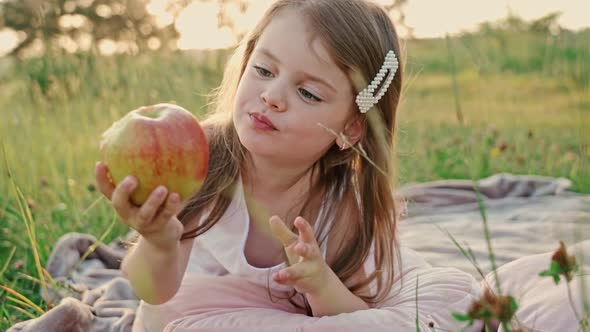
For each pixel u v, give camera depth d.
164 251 1.42
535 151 4.24
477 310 0.99
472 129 3.87
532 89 3.14
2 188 3.09
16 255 2.67
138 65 3.98
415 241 2.84
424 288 1.84
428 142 4.55
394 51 1.91
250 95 1.67
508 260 2.60
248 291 1.84
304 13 1.72
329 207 1.93
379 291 1.91
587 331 1.28
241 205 1.85
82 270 2.60
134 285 1.50
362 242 1.94
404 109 5.34
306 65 1.66
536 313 1.59
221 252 1.88
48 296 2.21
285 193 1.89
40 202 3.12
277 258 1.88
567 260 1.01
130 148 1.22
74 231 2.99
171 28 4.30
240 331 1.62
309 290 1.62
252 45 1.84
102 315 2.13
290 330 1.60
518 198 3.55
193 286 1.82
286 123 1.65
